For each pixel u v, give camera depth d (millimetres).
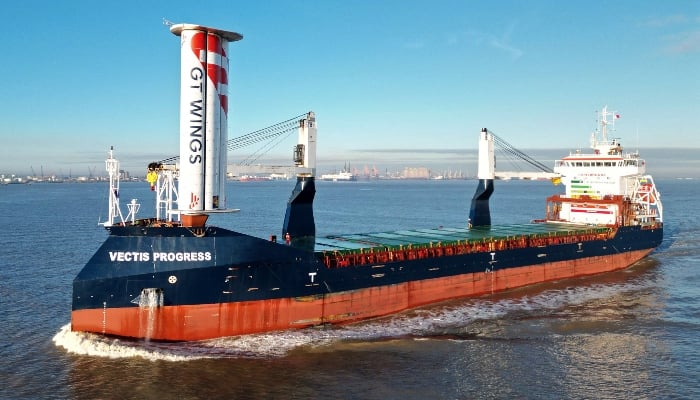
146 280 29234
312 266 32781
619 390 24547
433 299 39656
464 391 24469
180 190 30172
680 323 35156
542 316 37000
